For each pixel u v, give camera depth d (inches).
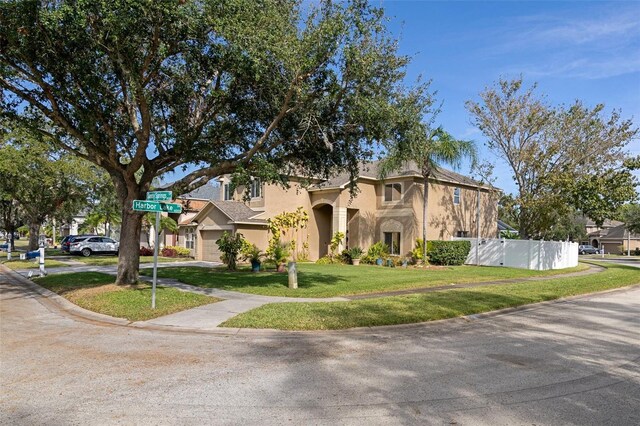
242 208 1234.0
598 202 967.6
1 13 411.5
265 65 466.0
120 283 588.7
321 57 479.5
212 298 511.2
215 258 1226.0
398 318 410.6
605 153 1037.2
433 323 414.9
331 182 1165.7
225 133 611.8
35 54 461.4
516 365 277.4
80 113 493.4
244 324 384.2
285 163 665.6
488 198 1331.2
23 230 2723.9
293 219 1140.5
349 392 226.4
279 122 592.7
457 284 702.5
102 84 495.2
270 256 1032.8
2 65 456.1
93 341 336.5
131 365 272.7
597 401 216.4
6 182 1196.5
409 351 311.4
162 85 555.8
